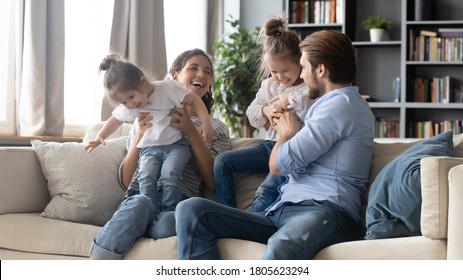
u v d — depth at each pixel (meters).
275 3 8.70
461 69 8.18
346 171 3.05
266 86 3.83
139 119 3.65
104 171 3.70
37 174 3.73
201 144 3.64
